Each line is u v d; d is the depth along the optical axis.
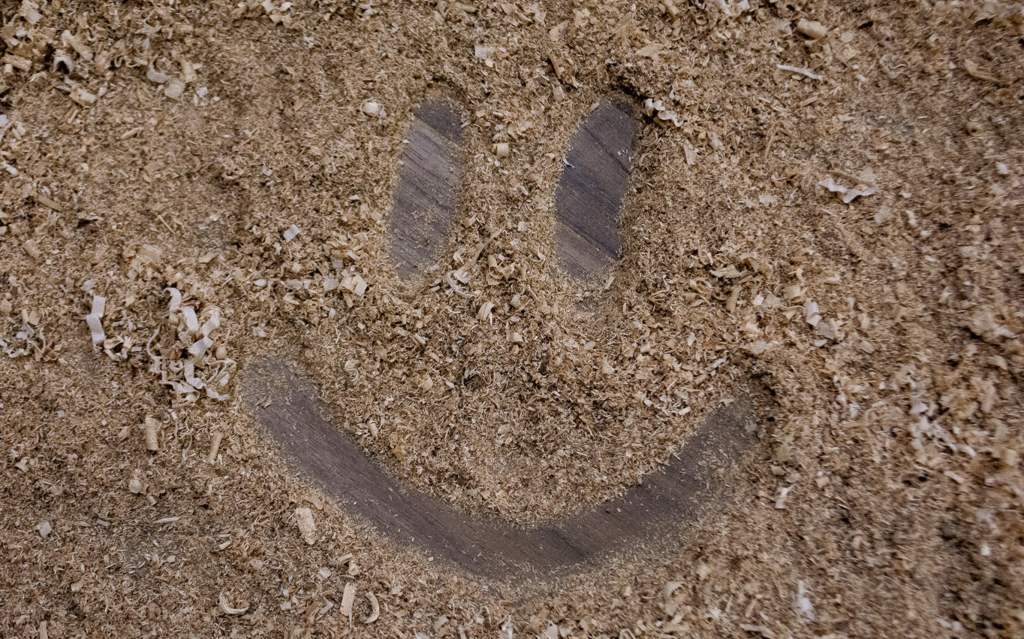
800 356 0.49
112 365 0.49
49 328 0.48
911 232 0.50
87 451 0.48
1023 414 0.49
